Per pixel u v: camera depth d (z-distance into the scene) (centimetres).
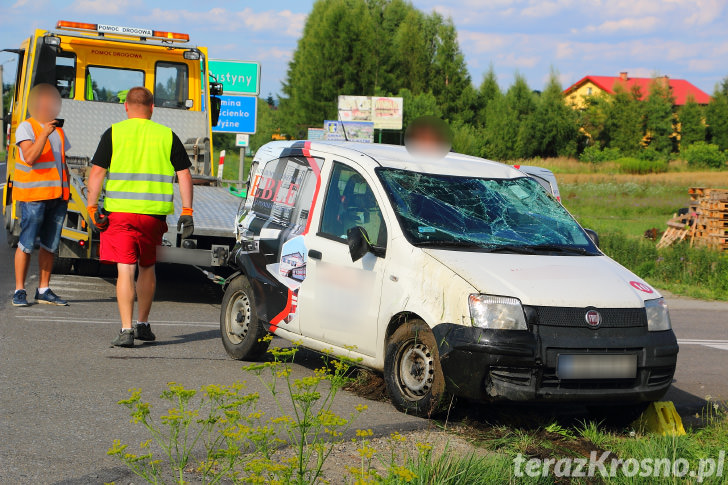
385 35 9144
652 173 8906
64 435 558
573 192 5681
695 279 1967
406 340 657
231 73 2444
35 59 1468
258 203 863
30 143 1024
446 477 479
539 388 604
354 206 733
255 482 362
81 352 822
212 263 1123
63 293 1175
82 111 1489
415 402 644
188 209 871
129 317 859
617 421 683
